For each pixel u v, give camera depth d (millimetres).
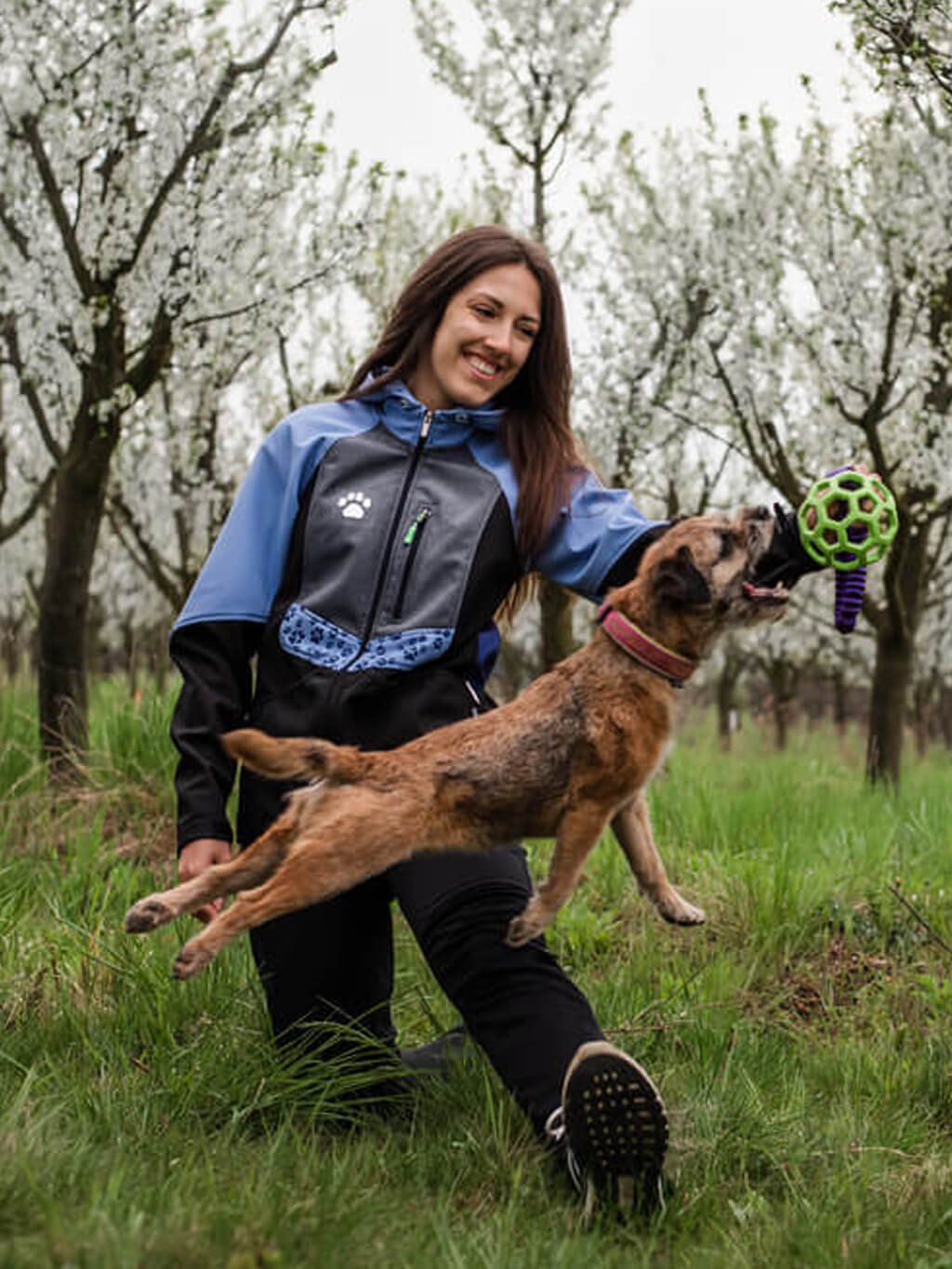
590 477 3699
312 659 3408
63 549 7859
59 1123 3135
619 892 5586
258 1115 3447
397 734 3334
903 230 9180
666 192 10844
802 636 17000
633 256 10594
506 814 3090
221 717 3516
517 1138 3268
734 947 5047
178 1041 3807
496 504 3510
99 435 7816
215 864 3441
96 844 5688
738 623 3178
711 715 25031
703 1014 4195
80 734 7777
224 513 10672
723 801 7301
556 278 3668
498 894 3242
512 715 3137
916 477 10227
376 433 3615
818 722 25984
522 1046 3125
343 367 11117
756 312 10133
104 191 8125
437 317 3648
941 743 22938
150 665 16922
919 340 9969
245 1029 3758
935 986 4535
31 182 8281
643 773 3123
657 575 3146
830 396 9812
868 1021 4438
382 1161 3146
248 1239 2527
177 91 7988
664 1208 2939
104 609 19266
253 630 3598
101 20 7543
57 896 4973
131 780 6941
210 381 10289
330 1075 3475
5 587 18281
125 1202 2654
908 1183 3199
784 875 5305
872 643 18203
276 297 8555
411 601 3420
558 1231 2861
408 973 4441
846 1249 2793
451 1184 3111
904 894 5457
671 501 11633
